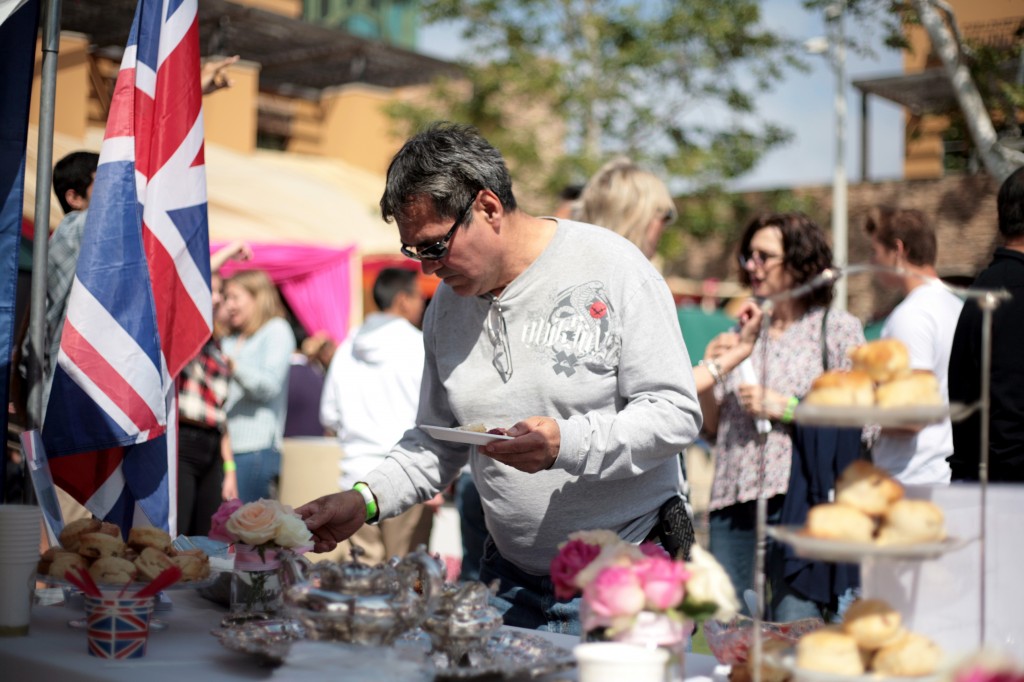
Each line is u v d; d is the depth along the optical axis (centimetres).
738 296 1587
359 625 161
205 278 282
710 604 149
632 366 209
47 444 257
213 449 457
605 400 213
